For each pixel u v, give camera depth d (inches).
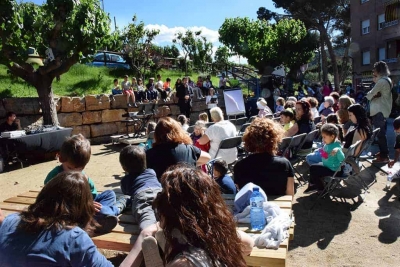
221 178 148.2
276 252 88.4
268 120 133.6
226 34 1069.1
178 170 57.1
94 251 65.9
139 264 77.7
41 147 333.4
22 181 276.4
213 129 209.2
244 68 1113.4
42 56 399.2
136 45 740.0
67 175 70.6
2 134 317.1
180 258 48.5
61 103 430.9
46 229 64.4
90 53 388.8
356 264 130.3
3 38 341.1
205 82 668.7
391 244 144.3
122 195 131.4
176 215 51.6
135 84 567.2
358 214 175.2
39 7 406.9
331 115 242.8
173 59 941.8
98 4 393.7
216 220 52.3
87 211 70.0
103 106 463.8
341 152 181.2
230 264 51.0
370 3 1106.1
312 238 152.3
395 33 1007.6
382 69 259.1
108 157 356.8
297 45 978.7
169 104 551.8
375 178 227.0
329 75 1868.8
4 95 449.7
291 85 866.1
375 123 260.8
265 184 126.3
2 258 62.7
